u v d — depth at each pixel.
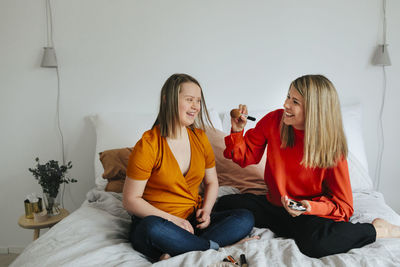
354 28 2.31
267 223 1.55
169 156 1.41
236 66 2.38
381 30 2.30
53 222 2.00
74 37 2.36
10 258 2.46
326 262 1.14
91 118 2.41
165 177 1.41
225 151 1.71
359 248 1.27
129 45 2.38
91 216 1.56
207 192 1.56
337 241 1.27
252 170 1.93
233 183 1.91
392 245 1.27
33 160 2.49
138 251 1.31
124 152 1.95
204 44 2.37
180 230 1.26
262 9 2.32
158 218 1.27
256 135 1.65
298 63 2.36
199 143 1.53
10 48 2.37
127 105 2.44
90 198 1.82
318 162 1.41
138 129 2.23
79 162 2.50
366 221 1.49
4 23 2.34
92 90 2.42
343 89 2.38
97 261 1.18
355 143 2.13
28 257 1.29
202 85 2.41
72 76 2.41
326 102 1.38
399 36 2.29
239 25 2.34
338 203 1.44
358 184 1.91
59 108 2.44
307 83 1.39
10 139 2.46
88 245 1.30
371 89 2.37
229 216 1.43
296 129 1.48
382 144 2.43
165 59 2.39
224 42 2.36
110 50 2.38
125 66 2.40
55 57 2.33
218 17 2.34
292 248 1.21
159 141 1.43
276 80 2.38
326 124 1.39
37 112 2.44
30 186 2.51
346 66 2.35
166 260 1.14
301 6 2.30
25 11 2.33
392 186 2.48
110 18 2.35
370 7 2.28
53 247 1.33
